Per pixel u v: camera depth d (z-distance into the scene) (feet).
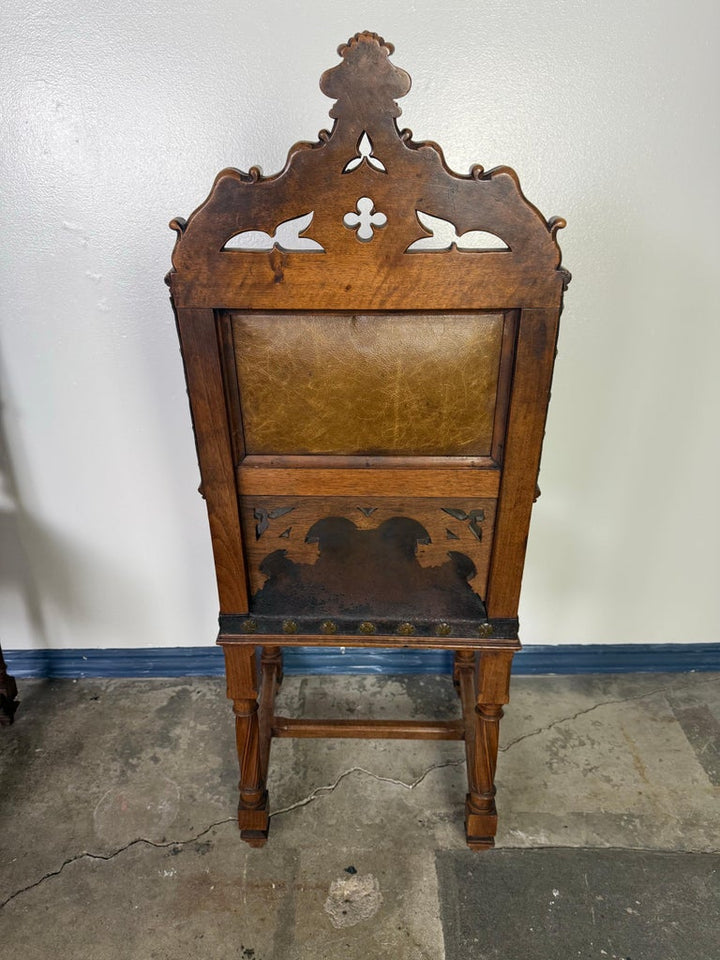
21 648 6.14
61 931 4.20
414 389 3.39
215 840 4.75
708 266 4.63
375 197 2.94
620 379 5.00
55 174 4.37
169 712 5.83
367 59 2.71
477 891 4.40
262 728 4.92
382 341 3.28
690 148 4.30
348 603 4.01
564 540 5.64
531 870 4.53
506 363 3.31
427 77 4.16
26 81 4.14
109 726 5.68
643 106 4.20
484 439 3.51
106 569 5.77
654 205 4.45
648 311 4.77
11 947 4.11
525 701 5.93
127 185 4.41
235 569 3.81
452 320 3.22
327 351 3.31
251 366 3.36
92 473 5.35
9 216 4.48
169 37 4.05
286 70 4.14
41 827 4.83
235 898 4.38
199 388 3.34
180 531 5.60
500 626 3.88
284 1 3.96
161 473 5.35
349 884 4.45
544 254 3.01
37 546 5.65
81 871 4.54
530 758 5.37
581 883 4.44
